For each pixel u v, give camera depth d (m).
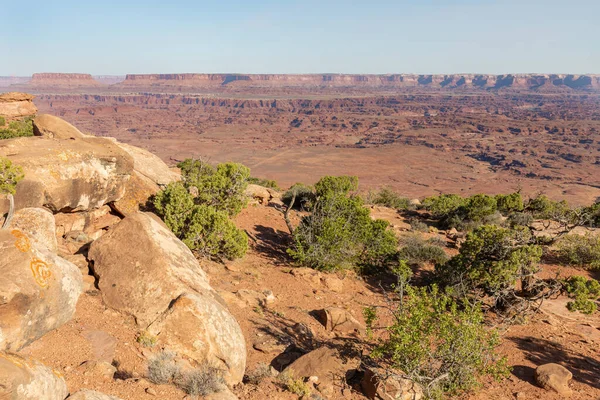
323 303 13.91
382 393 8.56
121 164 14.19
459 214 28.78
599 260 19.80
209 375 7.20
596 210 27.05
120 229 9.91
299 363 9.40
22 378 4.70
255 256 17.05
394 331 9.48
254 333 10.55
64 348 6.97
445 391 9.52
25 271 6.78
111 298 8.78
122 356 7.34
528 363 11.61
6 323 6.27
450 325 9.45
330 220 17.67
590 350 12.71
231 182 18.81
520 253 14.49
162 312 8.40
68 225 12.65
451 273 15.61
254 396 7.72
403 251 19.58
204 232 14.66
